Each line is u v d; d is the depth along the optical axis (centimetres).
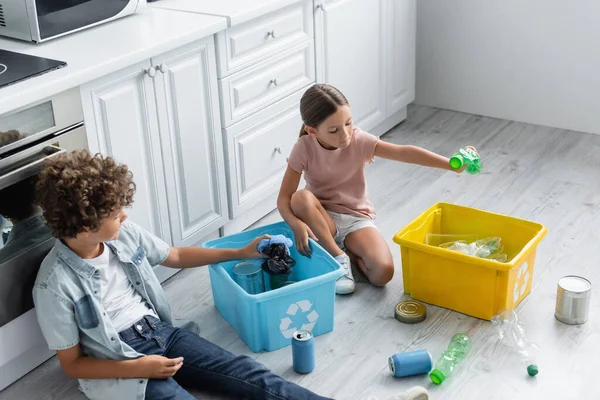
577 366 212
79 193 184
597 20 334
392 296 246
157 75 231
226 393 205
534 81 359
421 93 392
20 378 220
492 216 247
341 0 301
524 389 204
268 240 231
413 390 193
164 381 196
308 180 258
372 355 220
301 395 194
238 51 257
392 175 323
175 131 244
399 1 338
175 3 266
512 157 334
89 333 196
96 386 199
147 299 213
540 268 255
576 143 345
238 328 230
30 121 197
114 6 242
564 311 227
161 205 245
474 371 211
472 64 372
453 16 368
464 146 347
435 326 231
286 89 285
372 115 343
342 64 313
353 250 254
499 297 226
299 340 210
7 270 202
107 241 199
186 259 229
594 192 302
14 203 199
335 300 245
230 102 259
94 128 217
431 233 255
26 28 224
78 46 224
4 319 205
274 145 285
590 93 347
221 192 268
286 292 214
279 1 265
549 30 347
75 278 196
